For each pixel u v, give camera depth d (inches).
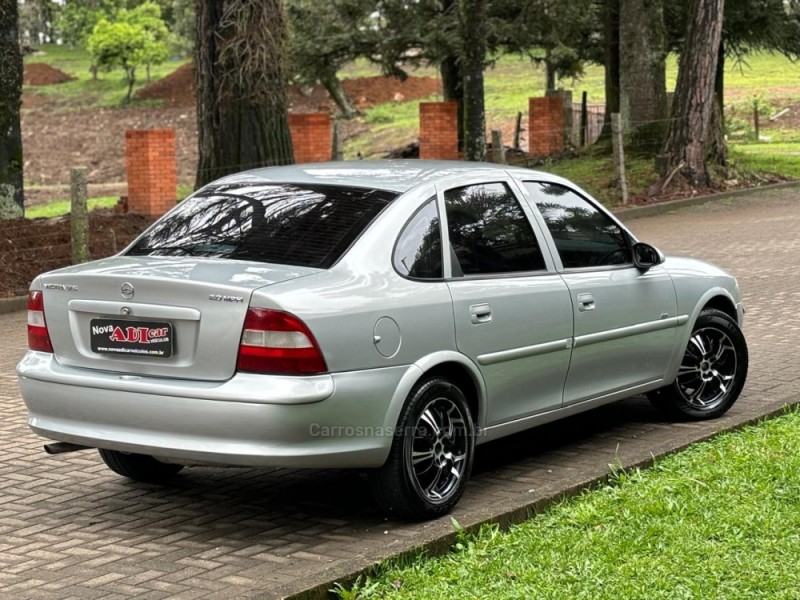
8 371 416.5
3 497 264.8
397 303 232.7
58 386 237.0
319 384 218.2
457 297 245.4
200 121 713.0
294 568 214.4
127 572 213.6
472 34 1002.7
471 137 1013.2
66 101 2453.2
